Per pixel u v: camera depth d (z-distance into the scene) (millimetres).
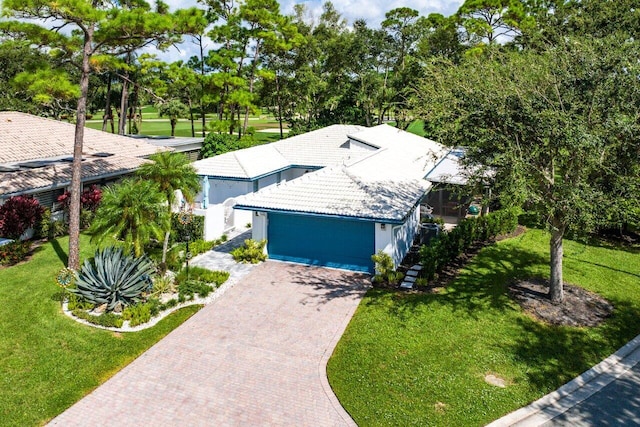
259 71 55781
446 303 17250
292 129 69500
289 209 20672
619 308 16969
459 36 56500
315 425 11117
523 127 14781
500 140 15188
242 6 51875
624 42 15055
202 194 29938
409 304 17188
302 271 20797
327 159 34281
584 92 14594
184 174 20141
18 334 14820
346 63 70562
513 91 15336
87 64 19047
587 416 11438
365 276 20219
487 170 16156
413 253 23125
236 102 48719
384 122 76188
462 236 22422
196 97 53625
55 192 26969
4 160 27312
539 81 15617
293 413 11531
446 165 30250
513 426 11070
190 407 11742
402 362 13555
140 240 17656
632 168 14750
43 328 15195
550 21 39812
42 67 18828
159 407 11727
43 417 11305
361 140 33969
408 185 24547
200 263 21656
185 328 15617
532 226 27641
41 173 25984
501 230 25297
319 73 71625
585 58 14984
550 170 15852
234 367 13453
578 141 13531
